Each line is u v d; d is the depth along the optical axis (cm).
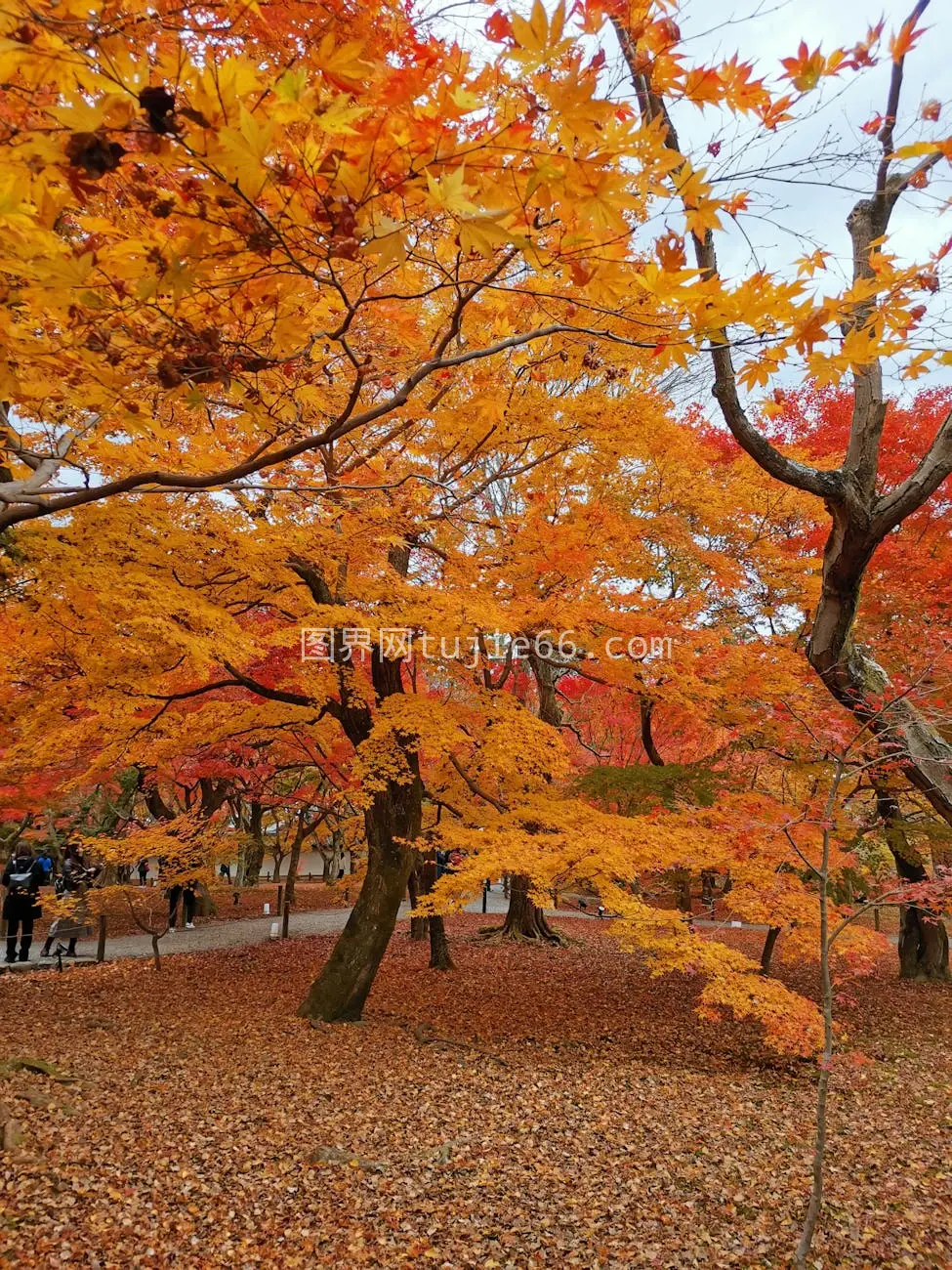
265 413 272
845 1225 443
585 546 764
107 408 258
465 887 668
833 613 448
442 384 595
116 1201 420
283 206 170
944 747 447
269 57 217
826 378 227
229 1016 866
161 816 1791
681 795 841
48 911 1227
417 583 775
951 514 898
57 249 181
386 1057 738
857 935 755
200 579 640
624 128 156
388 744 783
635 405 718
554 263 214
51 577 466
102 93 140
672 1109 639
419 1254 403
